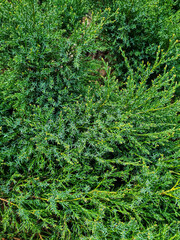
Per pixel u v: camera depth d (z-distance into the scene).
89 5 2.56
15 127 1.67
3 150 1.74
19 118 1.68
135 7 2.32
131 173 1.99
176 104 1.63
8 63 1.69
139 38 2.59
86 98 1.75
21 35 1.61
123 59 2.83
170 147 2.01
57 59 1.86
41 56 1.67
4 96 1.69
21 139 1.75
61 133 1.71
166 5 2.52
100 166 1.85
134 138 1.76
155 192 1.66
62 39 1.74
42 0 2.29
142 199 1.65
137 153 1.98
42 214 1.62
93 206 1.78
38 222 1.89
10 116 1.75
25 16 1.64
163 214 1.67
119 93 1.99
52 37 1.68
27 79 1.71
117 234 1.57
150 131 2.05
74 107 1.86
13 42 1.62
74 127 1.75
